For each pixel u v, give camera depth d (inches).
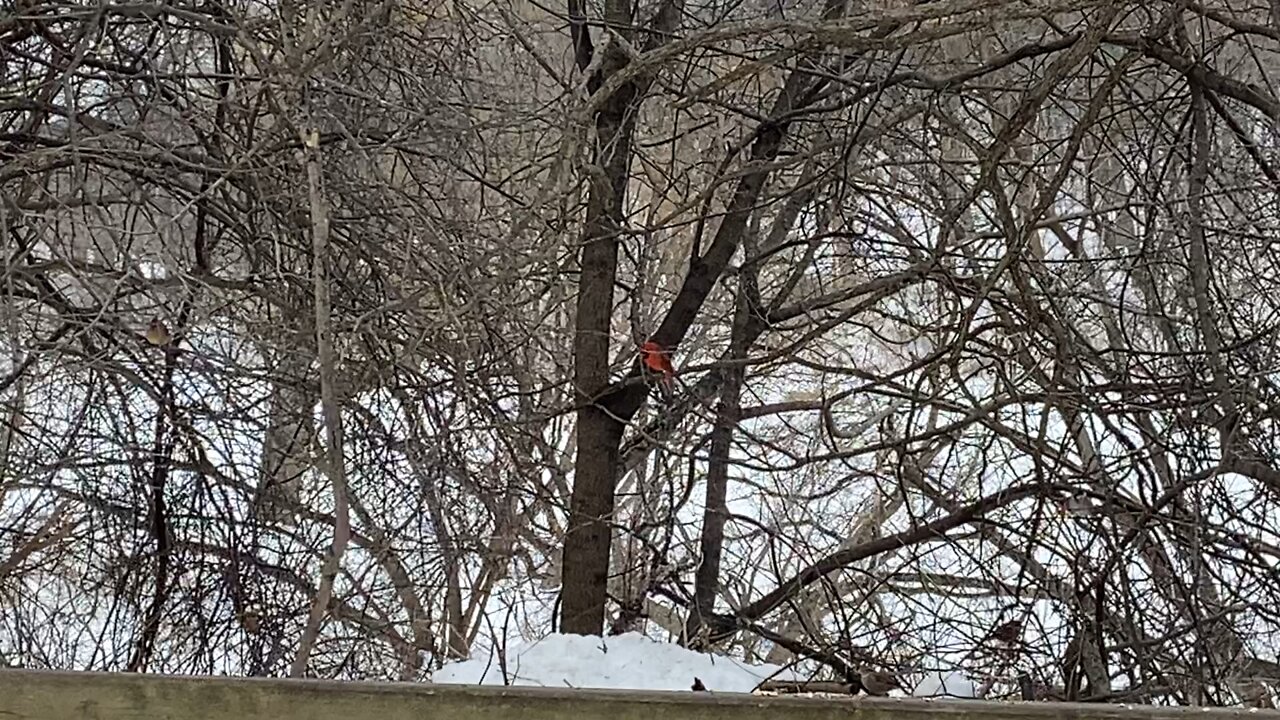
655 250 361.7
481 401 253.9
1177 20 218.7
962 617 348.5
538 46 298.0
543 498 277.4
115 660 253.1
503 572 297.1
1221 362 226.5
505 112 208.7
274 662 255.0
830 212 303.9
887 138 294.4
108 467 250.4
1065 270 307.6
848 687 221.5
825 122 272.1
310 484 271.4
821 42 201.5
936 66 290.2
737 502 381.4
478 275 231.5
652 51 207.3
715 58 303.4
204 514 255.3
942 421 376.2
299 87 176.4
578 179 232.2
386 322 229.8
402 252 219.9
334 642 270.8
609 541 288.7
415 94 221.9
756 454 375.9
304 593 261.6
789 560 332.2
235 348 285.6
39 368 259.0
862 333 410.3
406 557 269.6
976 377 357.4
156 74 196.1
